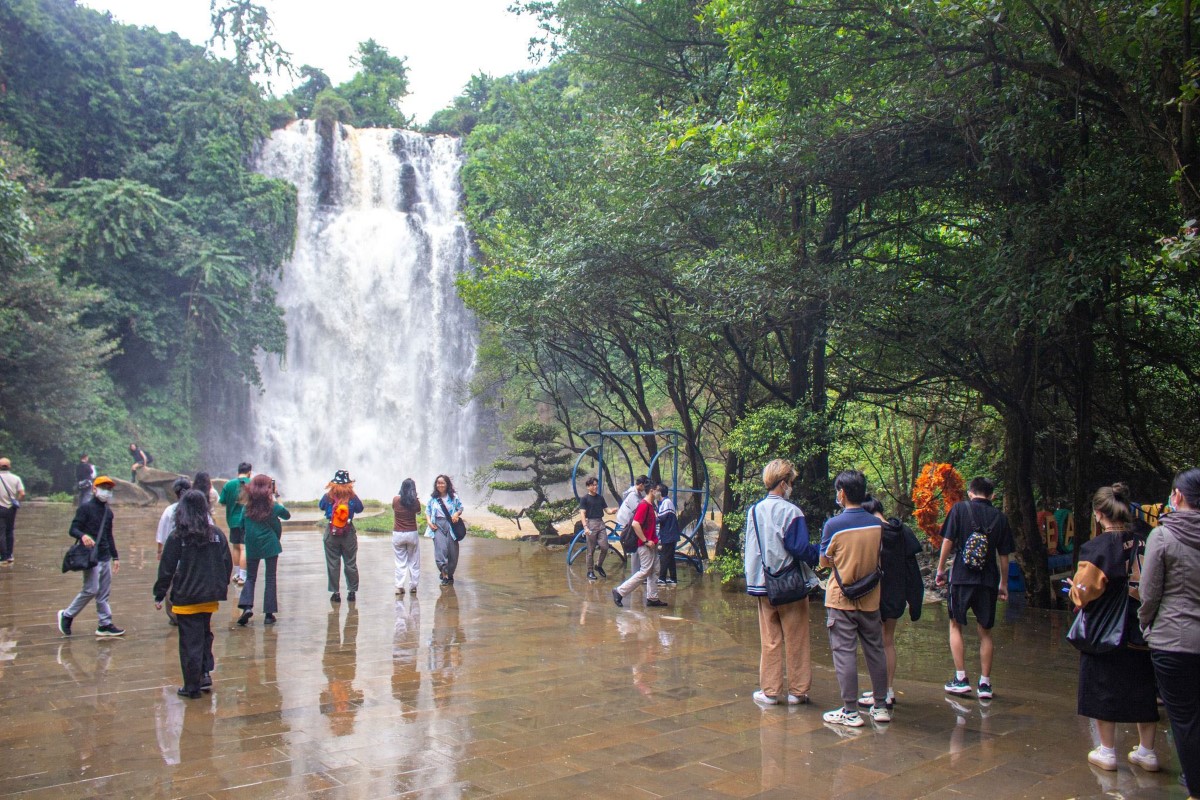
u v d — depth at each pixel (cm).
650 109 1708
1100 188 952
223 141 3809
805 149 1084
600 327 1720
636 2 1596
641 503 1098
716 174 1124
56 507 2391
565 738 540
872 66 1059
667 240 1351
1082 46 902
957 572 662
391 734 541
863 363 1483
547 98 2261
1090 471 1236
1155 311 1356
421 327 4109
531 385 2719
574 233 1429
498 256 2034
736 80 1373
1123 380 1245
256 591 1161
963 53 1004
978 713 613
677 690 672
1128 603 479
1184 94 702
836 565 588
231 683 668
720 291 1228
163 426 3550
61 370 2697
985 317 1030
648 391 2827
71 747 508
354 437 3975
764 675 640
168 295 3606
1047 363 1296
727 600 1162
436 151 4697
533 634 897
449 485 1269
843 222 1290
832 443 1258
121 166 3738
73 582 1160
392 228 4206
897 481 1959
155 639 818
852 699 576
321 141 4369
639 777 471
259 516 925
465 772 475
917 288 1261
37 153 3388
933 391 1554
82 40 3691
